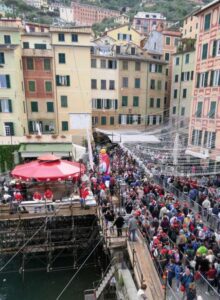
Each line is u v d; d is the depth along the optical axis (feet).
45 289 54.85
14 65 110.22
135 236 51.03
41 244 61.87
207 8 92.38
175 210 53.06
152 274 42.68
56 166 61.16
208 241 44.11
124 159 96.22
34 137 110.01
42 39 135.95
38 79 127.34
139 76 157.79
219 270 38.47
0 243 60.90
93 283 54.39
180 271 39.37
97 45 152.35
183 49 157.89
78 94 131.34
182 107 160.15
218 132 90.22
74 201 61.46
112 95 155.22
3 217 56.80
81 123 134.00
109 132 135.85
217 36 89.04
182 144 111.86
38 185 66.90
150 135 132.98
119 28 193.98
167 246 43.50
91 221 65.77
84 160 100.99
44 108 130.82
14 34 120.78
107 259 59.67
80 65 128.57
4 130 115.44
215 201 60.80
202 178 78.38
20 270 59.82
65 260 63.52
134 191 63.10
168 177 77.87
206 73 96.32
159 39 179.83
